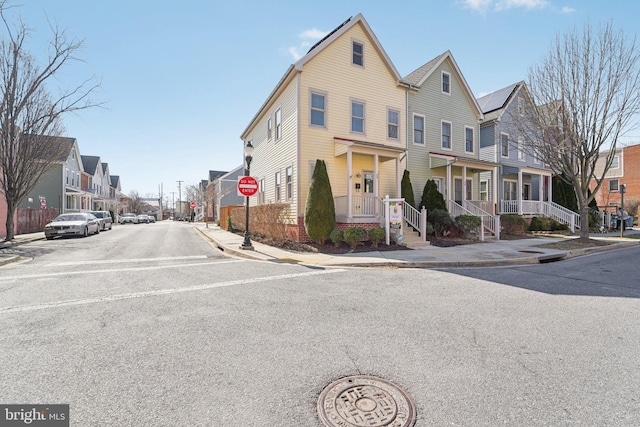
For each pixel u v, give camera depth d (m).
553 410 2.43
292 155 13.95
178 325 4.17
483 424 2.27
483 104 22.67
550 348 3.52
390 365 3.13
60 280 6.80
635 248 13.16
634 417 2.35
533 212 20.00
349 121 14.67
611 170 31.98
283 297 5.54
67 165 30.14
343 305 5.07
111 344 3.58
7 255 10.15
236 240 14.80
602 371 3.03
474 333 3.93
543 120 13.63
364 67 15.20
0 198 17.66
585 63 12.49
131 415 2.36
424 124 17.36
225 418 2.33
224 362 3.17
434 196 15.69
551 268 8.52
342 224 13.02
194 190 53.56
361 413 2.39
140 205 69.94
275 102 16.39
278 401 2.54
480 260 9.14
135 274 7.48
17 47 13.91
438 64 17.77
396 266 8.72
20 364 3.12
